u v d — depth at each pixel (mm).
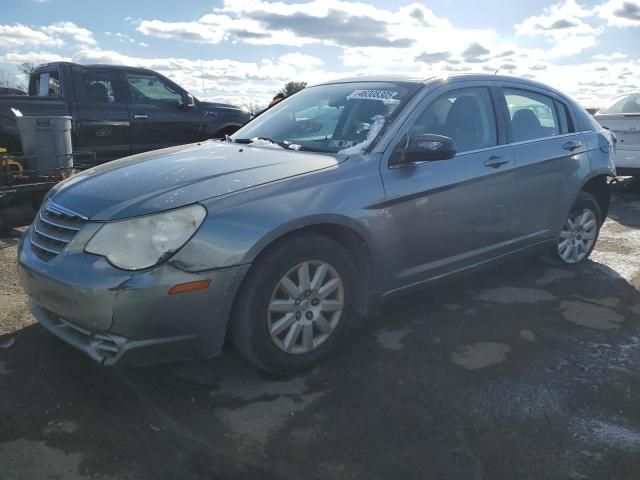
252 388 3088
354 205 3266
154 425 2744
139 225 2748
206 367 3305
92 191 3125
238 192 2959
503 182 4168
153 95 8828
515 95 4555
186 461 2490
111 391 3031
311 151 3672
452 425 2777
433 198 3676
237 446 2598
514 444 2639
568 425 2791
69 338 2943
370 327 3893
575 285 4816
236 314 2971
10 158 6004
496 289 4688
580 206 5160
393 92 3939
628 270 5254
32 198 6734
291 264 3053
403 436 2686
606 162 5230
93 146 8195
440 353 3527
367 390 3084
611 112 9211
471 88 4199
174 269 2701
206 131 9375
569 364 3410
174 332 2750
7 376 3146
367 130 3688
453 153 3494
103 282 2670
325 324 3275
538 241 4703
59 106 7855
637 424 2811
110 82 8375
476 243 4098
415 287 3777
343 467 2471
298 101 4496
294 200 3057
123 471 2424
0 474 2383
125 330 2686
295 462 2496
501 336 3787
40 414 2807
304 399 2992
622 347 3652
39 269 2922
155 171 3287
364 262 3479
